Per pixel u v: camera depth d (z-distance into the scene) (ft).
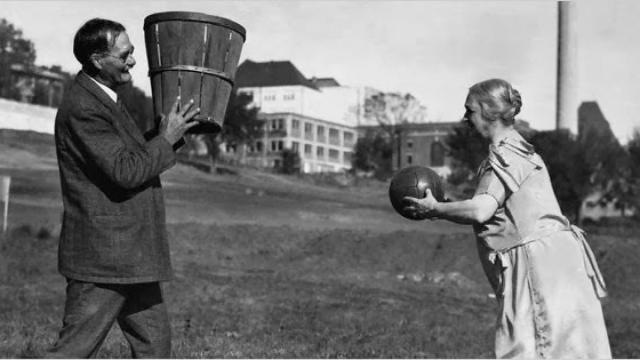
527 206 12.78
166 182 136.87
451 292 62.54
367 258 82.53
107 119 12.88
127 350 24.85
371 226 111.24
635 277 72.74
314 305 45.24
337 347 30.17
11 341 25.66
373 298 51.37
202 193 128.88
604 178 113.91
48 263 57.36
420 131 190.60
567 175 112.68
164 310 14.10
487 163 13.16
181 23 13.38
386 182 178.40
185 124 13.21
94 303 12.85
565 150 113.29
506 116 13.34
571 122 118.62
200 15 13.42
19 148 118.62
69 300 13.01
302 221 112.16
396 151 196.95
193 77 13.41
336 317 40.75
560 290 12.47
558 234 12.76
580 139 115.75
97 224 12.71
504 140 13.20
